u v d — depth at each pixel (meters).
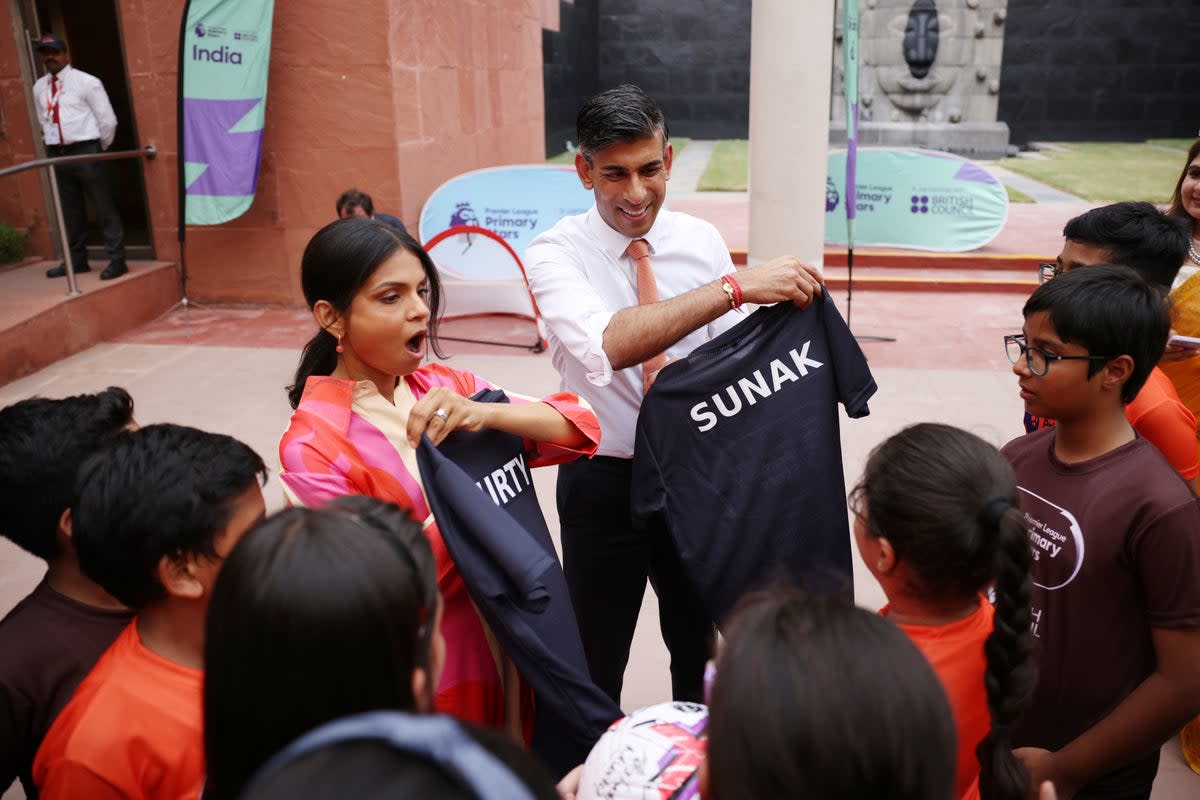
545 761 1.80
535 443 1.85
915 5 16.44
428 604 0.94
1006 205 8.76
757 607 0.90
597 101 2.01
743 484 1.92
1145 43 19.47
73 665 1.52
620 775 1.16
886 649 0.82
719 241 2.33
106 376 6.09
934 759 0.79
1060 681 1.66
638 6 20.80
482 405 1.66
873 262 8.98
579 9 19.64
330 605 0.82
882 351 6.57
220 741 0.85
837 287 8.44
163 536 1.25
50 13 9.35
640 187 2.04
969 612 1.35
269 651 0.82
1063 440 1.68
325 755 0.61
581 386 2.23
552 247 2.21
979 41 16.56
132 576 1.28
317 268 1.54
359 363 1.64
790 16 7.00
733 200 12.65
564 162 16.42
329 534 0.87
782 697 0.79
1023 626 1.19
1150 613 1.54
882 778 0.77
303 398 1.62
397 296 1.55
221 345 6.79
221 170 7.18
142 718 1.27
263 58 7.00
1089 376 1.57
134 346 6.78
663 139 2.07
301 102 7.43
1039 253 8.95
